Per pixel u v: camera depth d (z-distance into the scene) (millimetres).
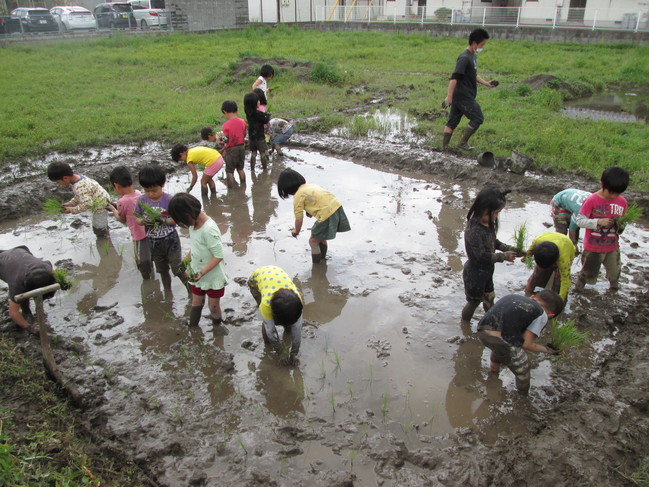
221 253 4578
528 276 5816
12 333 4930
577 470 3426
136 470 3547
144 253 5719
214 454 3617
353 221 7211
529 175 8508
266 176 9117
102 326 5047
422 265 6086
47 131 10945
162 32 28250
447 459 3592
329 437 3785
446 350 4699
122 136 10875
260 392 4223
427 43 25609
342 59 21375
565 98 15219
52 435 3746
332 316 5195
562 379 4332
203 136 7832
